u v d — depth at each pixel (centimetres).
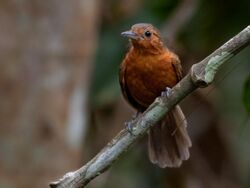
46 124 1170
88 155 1383
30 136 1162
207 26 1426
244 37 738
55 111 1180
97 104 1341
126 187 1422
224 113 1444
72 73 1202
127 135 782
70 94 1202
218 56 742
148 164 1440
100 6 1393
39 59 1174
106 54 1359
